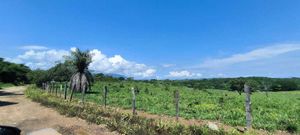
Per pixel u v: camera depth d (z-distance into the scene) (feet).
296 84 293.23
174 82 295.28
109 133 38.55
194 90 185.06
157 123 38.60
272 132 43.06
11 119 52.85
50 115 56.44
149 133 35.94
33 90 145.28
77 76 137.18
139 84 225.35
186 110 67.21
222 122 51.34
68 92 135.85
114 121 42.42
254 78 289.53
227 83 277.44
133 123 41.83
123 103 84.02
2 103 84.69
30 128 44.21
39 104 78.54
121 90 155.22
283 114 61.11
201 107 72.13
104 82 242.17
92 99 101.60
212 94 143.33
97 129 41.01
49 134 34.88
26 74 360.48
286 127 45.37
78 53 137.49
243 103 86.38
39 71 232.73
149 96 114.32
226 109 68.95
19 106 75.51
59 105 66.33
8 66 343.87
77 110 56.39
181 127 37.14
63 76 210.79
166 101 91.61
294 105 86.84
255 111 66.69
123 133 38.06
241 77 273.33
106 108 58.75
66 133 38.93
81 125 44.16
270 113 62.28
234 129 36.09
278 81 290.15
